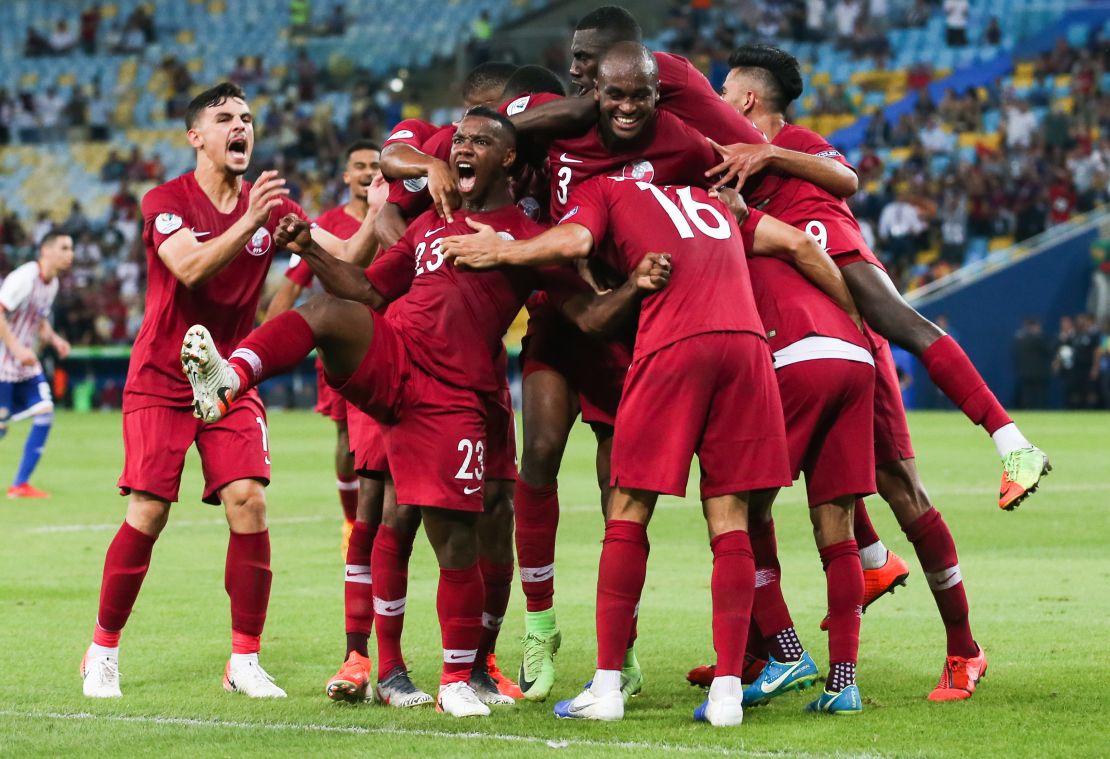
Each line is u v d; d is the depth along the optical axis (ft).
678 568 50.26
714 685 28.17
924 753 25.34
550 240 28.50
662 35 208.74
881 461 31.50
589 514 67.21
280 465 94.99
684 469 28.12
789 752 25.40
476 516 29.76
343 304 28.68
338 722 28.35
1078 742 26.25
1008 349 156.25
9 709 29.68
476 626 29.76
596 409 32.89
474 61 205.67
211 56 227.61
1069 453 97.35
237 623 31.94
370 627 32.14
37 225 195.31
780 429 28.68
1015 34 206.39
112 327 176.76
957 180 169.89
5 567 50.80
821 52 207.31
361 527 32.35
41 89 227.40
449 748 25.81
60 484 83.35
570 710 28.63
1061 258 156.46
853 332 30.50
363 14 229.45
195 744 26.32
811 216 31.86
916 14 208.54
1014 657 34.58
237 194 34.37
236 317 34.06
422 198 33.71
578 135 30.73
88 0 236.02
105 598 31.76
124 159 209.46
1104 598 42.86
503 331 30.17
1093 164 170.50
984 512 65.72
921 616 40.83
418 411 29.12
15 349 73.20
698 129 31.45
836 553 29.86
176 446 32.71
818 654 35.68
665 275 28.09
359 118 205.05
